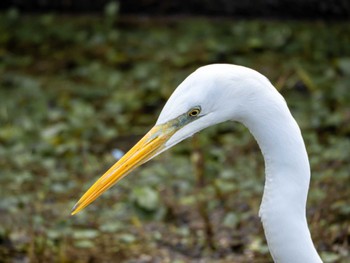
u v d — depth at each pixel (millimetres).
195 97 5426
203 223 10312
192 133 5523
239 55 15438
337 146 11852
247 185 11000
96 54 15977
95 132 12883
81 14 17219
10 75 15148
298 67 14203
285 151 5453
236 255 9586
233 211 10508
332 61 15070
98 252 9641
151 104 13914
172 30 16703
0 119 13328
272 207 5516
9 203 10656
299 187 5488
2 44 16469
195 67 15055
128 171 5688
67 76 15211
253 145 12180
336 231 9469
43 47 16297
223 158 11883
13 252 9484
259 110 5426
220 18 16812
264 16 16703
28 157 12062
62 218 10312
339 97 13445
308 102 13391
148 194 10648
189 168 11648
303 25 16453
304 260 5527
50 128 12820
